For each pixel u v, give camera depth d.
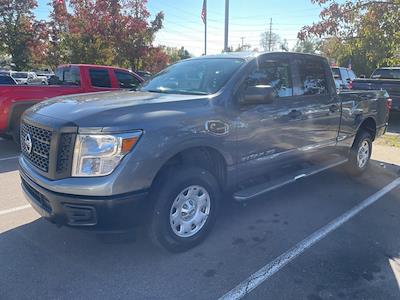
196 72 4.29
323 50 9.90
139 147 3.00
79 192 2.92
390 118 13.49
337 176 6.20
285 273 3.24
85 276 3.15
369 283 3.12
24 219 4.22
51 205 3.08
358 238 3.92
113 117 3.02
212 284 3.07
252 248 3.66
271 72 4.32
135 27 18.14
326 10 8.48
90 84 9.07
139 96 3.75
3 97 7.06
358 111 5.79
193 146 3.38
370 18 7.99
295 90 4.62
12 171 6.22
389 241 3.87
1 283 3.02
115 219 3.01
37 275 3.14
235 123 3.75
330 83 5.27
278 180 4.52
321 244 3.77
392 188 5.59
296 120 4.52
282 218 4.41
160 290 2.98
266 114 4.09
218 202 3.79
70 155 2.96
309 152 4.91
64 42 18.88
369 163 6.98
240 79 3.89
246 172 4.04
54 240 3.73
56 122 3.04
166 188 3.26
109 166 2.93
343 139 5.59
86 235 3.84
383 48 8.33
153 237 3.33
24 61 26.81
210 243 3.74
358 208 4.77
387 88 11.95
